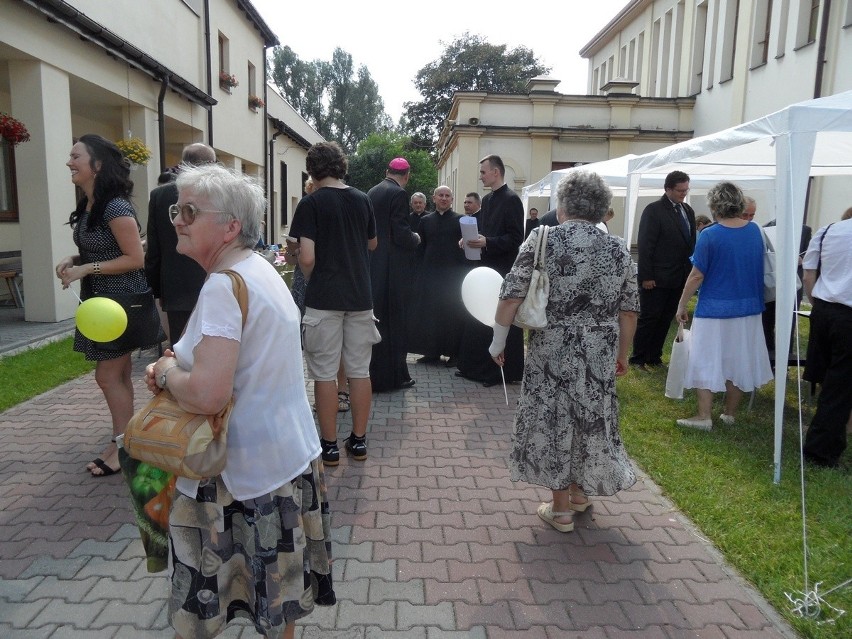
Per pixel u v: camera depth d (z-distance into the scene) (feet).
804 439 15.08
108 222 10.93
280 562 5.96
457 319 22.36
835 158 20.43
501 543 10.17
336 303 12.25
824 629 7.97
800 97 45.47
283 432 5.80
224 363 5.26
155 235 12.16
